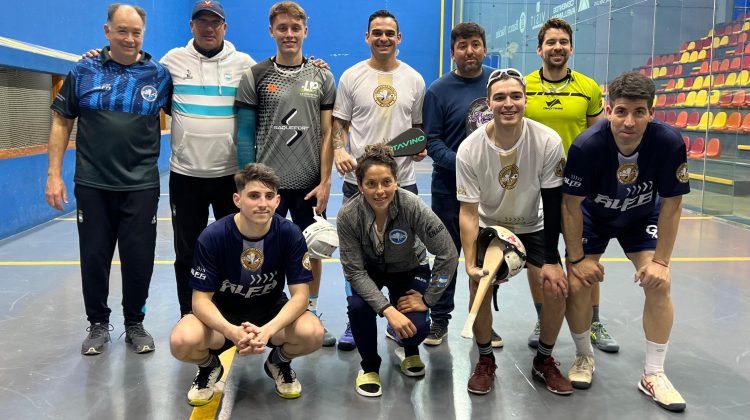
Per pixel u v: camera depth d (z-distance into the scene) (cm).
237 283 238
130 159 282
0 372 264
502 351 294
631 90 212
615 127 221
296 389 246
